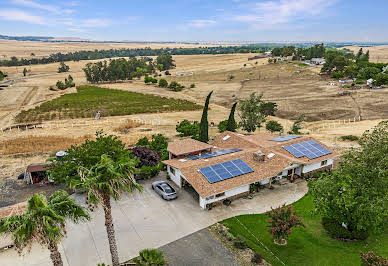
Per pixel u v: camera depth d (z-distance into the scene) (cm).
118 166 1514
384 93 8856
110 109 8375
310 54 18450
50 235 1181
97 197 1423
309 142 3612
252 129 4878
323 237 2200
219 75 16838
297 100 9225
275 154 3145
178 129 5278
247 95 10775
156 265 1554
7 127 6031
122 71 17150
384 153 1945
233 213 2533
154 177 3303
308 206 2655
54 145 4588
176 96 11688
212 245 2088
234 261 1920
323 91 10231
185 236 2194
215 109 8781
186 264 1884
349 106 7831
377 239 2150
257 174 2850
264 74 15400
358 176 1970
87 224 2344
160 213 2514
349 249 2045
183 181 2998
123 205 2650
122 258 1945
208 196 2450
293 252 2025
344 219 2073
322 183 2136
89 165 2400
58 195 1331
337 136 5159
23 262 1914
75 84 16112
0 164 3747
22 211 2198
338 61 12769
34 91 12481
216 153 3309
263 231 2275
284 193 2919
